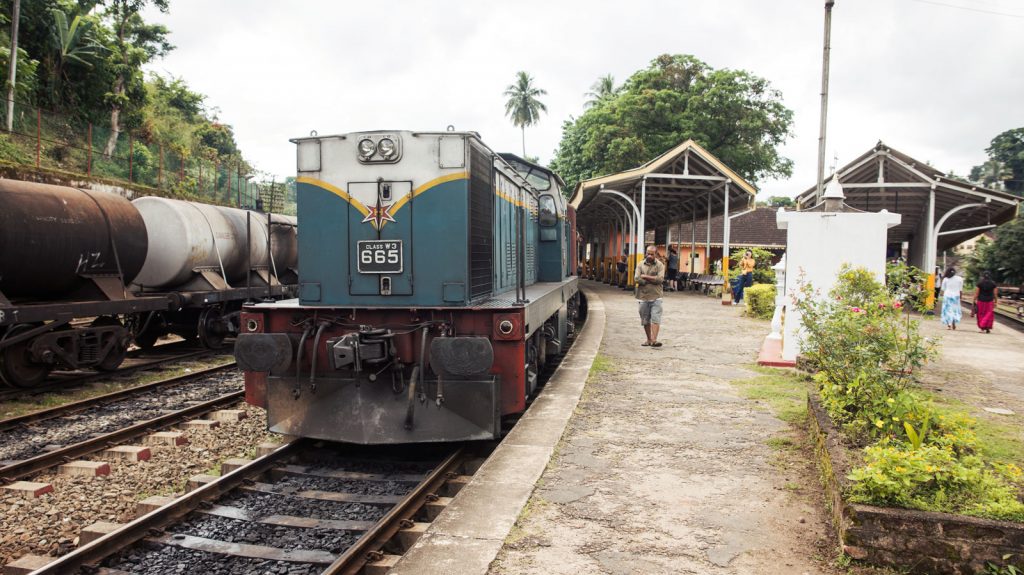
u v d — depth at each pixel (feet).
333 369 19.48
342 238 20.27
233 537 14.44
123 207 32.32
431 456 19.69
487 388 18.52
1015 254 104.17
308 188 20.48
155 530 14.37
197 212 37.81
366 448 20.39
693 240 81.82
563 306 32.91
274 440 21.18
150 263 35.99
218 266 39.42
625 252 83.46
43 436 22.24
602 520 12.98
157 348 41.88
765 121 101.04
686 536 12.29
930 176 62.49
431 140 19.88
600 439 18.39
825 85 45.32
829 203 27.94
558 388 24.02
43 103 74.08
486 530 12.33
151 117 98.84
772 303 48.24
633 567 11.05
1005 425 19.75
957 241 83.41
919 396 18.06
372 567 12.49
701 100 99.04
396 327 19.17
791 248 27.73
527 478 15.07
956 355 34.71
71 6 78.48
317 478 18.01
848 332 17.60
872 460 12.47
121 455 20.29
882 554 10.86
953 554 10.57
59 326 30.12
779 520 13.03
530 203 31.71
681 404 22.34
